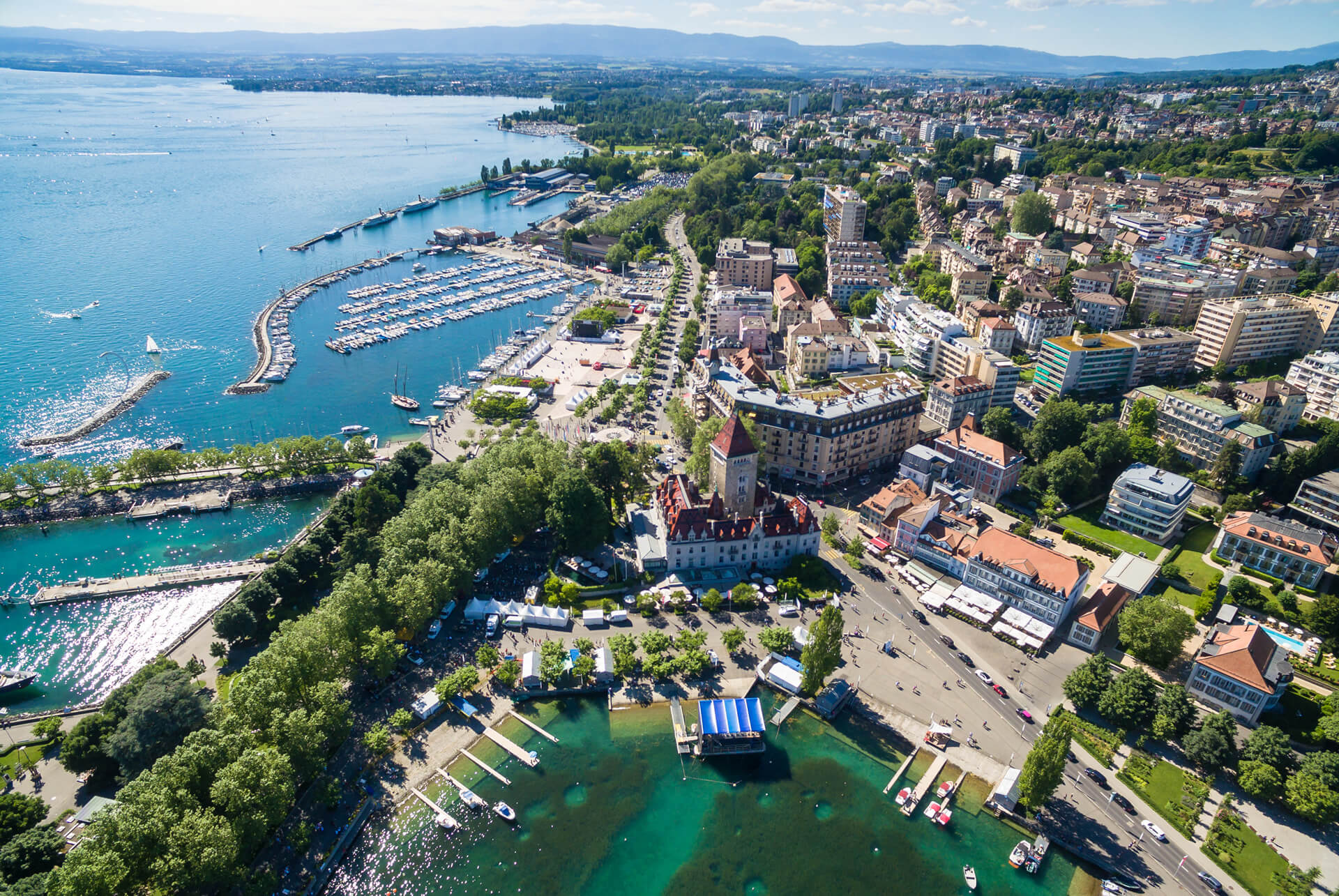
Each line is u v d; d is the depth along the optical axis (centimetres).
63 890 14275
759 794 19188
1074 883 17000
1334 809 17225
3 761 19500
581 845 17900
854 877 17238
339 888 16875
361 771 19450
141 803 15775
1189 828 17862
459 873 17250
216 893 16225
